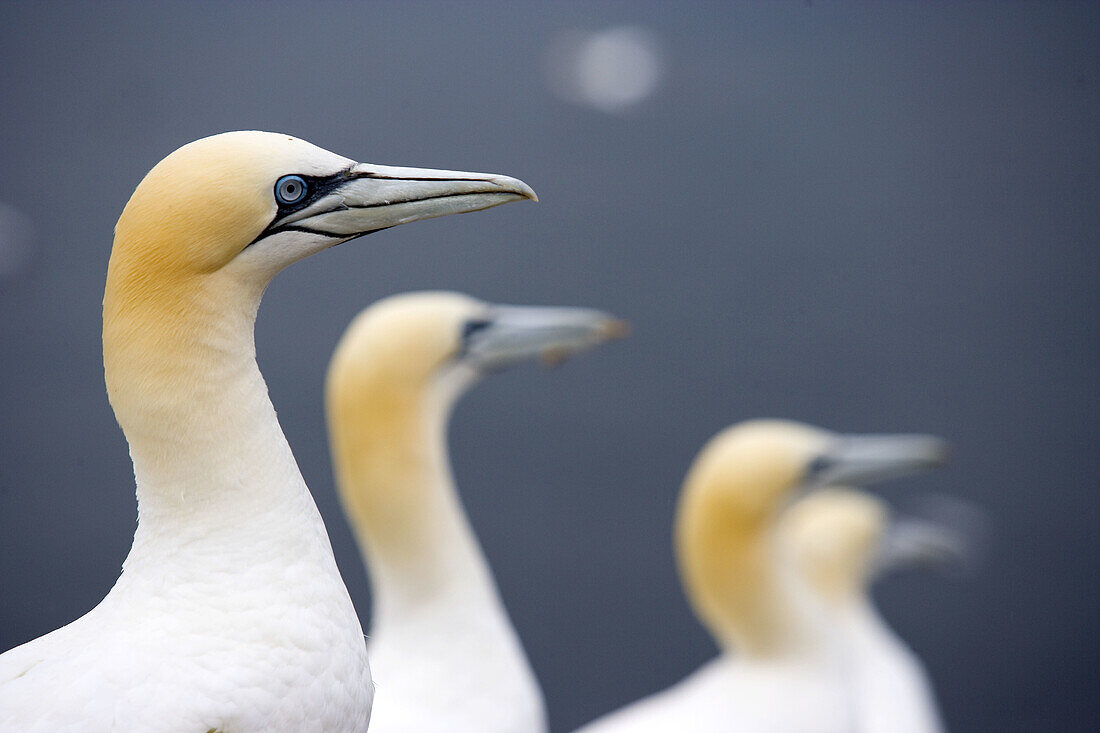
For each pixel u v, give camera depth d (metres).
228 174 6.04
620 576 27.05
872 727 19.78
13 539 26.05
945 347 35.62
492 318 11.95
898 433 32.31
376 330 11.46
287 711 5.82
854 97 46.72
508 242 37.31
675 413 31.67
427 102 43.31
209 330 6.07
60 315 32.69
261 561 5.98
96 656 5.71
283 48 44.97
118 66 42.97
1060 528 29.42
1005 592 27.77
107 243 35.12
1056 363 35.16
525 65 45.41
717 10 49.16
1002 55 49.88
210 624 5.82
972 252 40.00
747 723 13.46
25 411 29.61
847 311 36.78
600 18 47.97
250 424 6.13
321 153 6.37
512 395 31.69
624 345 34.19
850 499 22.36
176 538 6.02
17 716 5.54
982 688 25.16
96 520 26.81
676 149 42.69
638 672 24.78
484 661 10.85
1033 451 31.81
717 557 14.26
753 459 14.45
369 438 11.27
